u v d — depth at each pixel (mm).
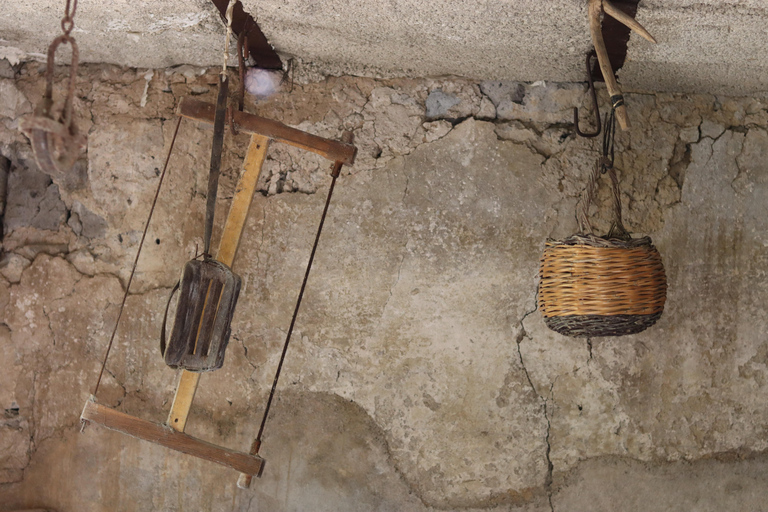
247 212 1923
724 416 2234
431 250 2240
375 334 2229
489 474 2197
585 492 2199
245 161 1925
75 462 2271
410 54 2125
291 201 2262
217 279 1809
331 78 2295
